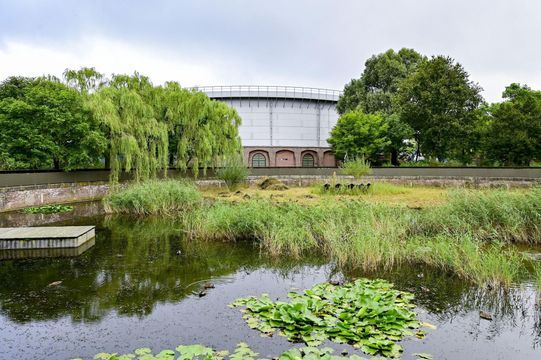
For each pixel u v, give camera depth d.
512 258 7.56
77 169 19.08
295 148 44.25
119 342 4.52
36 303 5.77
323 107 46.09
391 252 7.94
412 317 5.23
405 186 26.02
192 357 4.06
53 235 9.27
